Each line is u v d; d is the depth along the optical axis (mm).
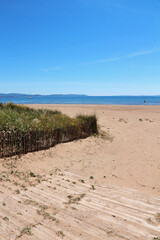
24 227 2467
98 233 2480
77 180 4930
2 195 3447
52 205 3250
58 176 5152
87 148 8195
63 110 20625
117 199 3762
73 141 8750
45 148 7344
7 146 6172
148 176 5789
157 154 7875
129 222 2826
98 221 2799
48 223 2639
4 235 2258
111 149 8406
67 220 2770
